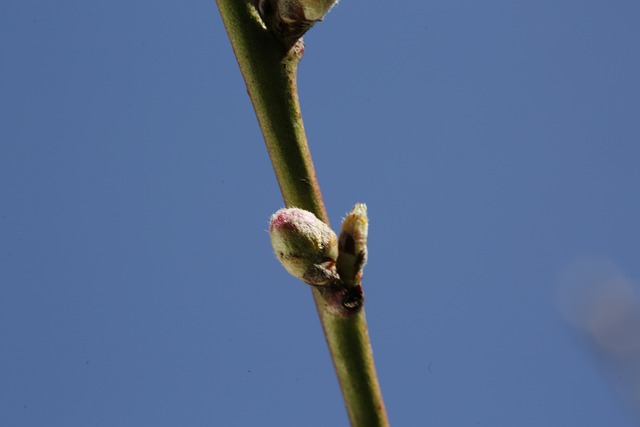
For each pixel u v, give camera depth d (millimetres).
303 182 276
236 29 278
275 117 277
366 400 270
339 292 271
